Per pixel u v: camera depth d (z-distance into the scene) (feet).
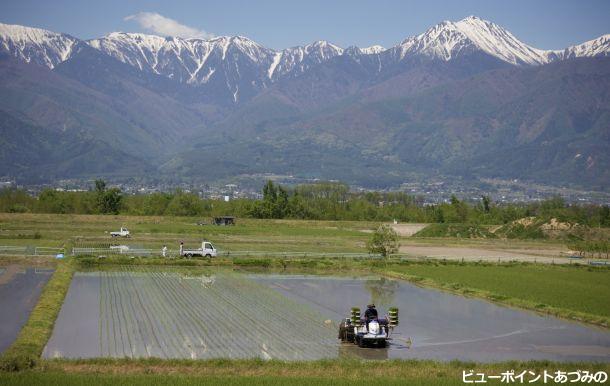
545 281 324.60
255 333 194.29
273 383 140.77
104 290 264.93
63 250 380.17
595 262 426.10
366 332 185.26
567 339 201.98
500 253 475.72
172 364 154.51
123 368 151.02
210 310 227.40
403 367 158.40
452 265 389.80
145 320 208.23
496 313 242.99
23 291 254.27
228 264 366.84
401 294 282.77
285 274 340.59
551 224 628.69
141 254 377.30
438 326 217.36
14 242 427.74
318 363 158.40
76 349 171.01
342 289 291.99
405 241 556.92
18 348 164.55
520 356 180.14
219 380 142.00
